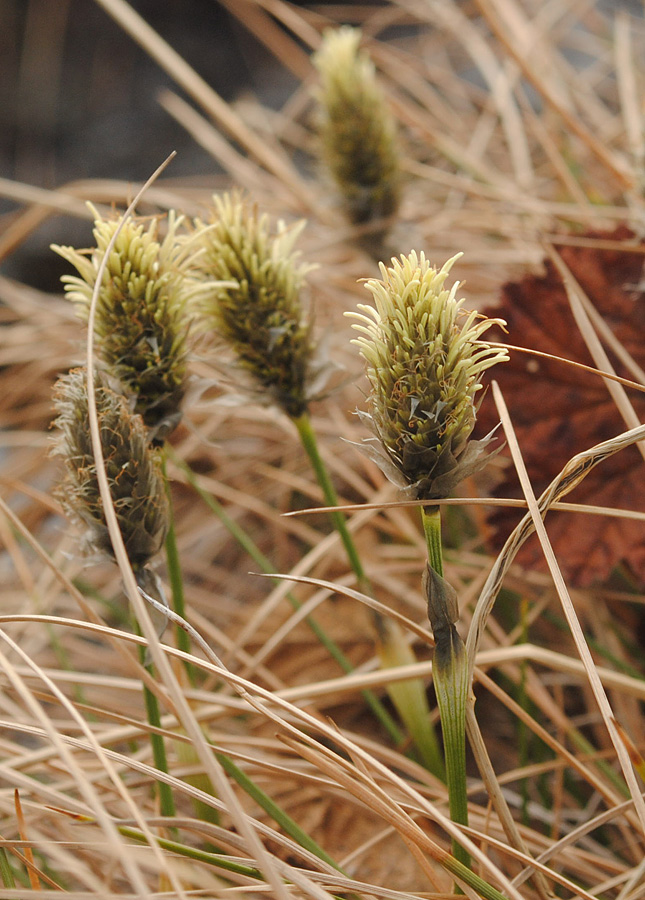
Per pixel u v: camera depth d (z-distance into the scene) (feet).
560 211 1.23
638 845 0.92
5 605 1.14
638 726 0.96
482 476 1.13
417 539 1.06
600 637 1.01
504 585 1.03
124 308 0.83
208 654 0.81
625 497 0.97
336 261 1.42
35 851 0.90
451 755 0.78
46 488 1.36
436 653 0.78
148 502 0.80
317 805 0.95
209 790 0.87
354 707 1.03
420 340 0.76
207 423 1.31
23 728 0.81
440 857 0.79
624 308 0.99
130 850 0.80
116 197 1.43
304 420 0.90
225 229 0.87
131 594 0.77
